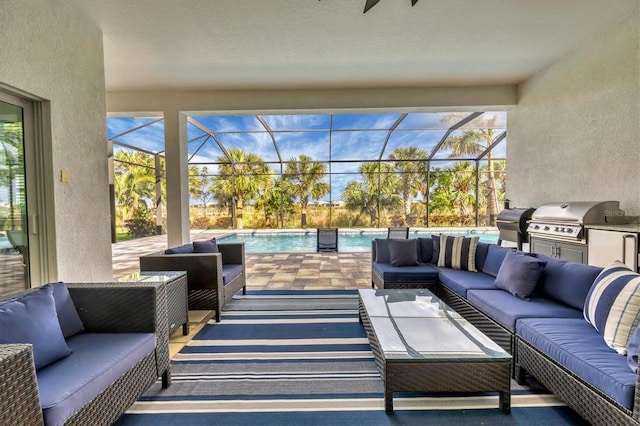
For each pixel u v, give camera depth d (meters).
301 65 4.46
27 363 1.13
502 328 2.21
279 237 10.92
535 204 4.94
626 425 1.30
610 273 1.93
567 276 2.34
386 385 1.73
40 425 1.16
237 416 1.74
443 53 4.15
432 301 2.64
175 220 5.39
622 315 1.64
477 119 7.84
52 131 2.70
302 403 1.85
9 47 2.32
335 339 2.72
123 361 1.59
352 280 4.86
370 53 4.12
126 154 9.73
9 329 1.37
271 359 2.37
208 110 5.39
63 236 2.80
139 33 3.51
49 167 2.69
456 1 3.04
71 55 2.95
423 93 5.34
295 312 3.42
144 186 10.60
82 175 3.05
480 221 11.19
